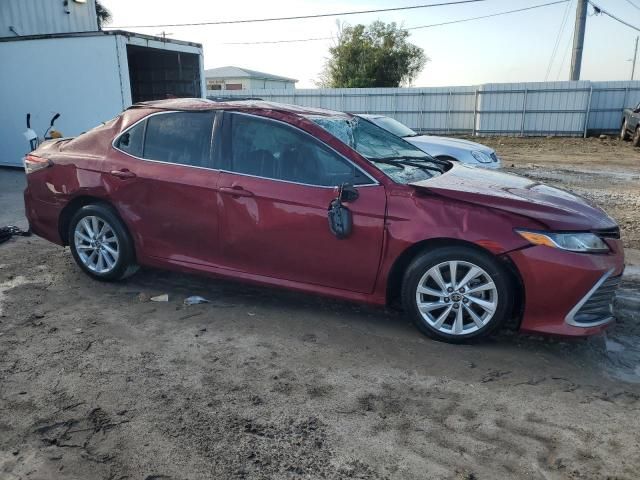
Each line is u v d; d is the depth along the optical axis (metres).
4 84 11.79
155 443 2.82
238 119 4.41
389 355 3.80
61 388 3.32
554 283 3.60
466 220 3.72
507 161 16.59
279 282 4.30
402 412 3.12
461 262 3.78
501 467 2.67
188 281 5.18
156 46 11.29
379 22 42.12
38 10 13.63
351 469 2.64
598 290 3.66
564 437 2.92
